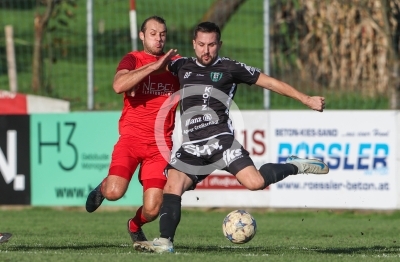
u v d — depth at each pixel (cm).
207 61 2112
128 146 2277
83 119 3994
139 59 2284
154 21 2284
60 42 5238
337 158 3847
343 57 4769
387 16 4212
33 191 4025
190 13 8356
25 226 3431
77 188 4000
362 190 3834
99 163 3978
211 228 3412
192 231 3291
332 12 4825
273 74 4834
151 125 2284
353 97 4656
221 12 5809
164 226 2094
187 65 2166
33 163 4022
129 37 6788
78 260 1930
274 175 2103
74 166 4003
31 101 4134
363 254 2280
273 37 4884
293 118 3881
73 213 4009
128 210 4103
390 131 3809
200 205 3947
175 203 2106
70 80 6012
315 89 4756
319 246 2639
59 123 4012
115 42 6925
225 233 2197
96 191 2398
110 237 2923
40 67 4716
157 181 2259
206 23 2120
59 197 4016
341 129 3847
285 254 2220
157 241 2095
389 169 3812
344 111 3844
